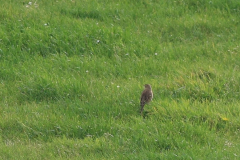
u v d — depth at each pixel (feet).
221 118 118.42
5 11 181.27
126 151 105.91
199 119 119.34
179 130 113.29
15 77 145.28
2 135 116.16
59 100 131.95
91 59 157.07
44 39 165.37
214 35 180.75
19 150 107.76
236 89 134.82
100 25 180.14
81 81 140.56
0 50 158.61
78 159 102.58
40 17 181.16
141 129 112.78
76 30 171.22
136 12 193.77
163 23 185.37
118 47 162.81
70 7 194.90
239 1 200.13
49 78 140.67
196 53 164.66
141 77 146.10
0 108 128.98
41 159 103.96
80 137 115.24
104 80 144.15
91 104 128.36
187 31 182.91
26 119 121.19
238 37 178.91
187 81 137.08
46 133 116.06
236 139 112.27
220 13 194.90
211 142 109.81
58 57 156.76
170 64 154.10
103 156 103.86
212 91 132.26
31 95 135.54
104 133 112.57
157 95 132.26
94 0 203.10
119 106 126.52
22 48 162.40
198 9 198.18
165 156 101.24
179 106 123.75
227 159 100.07
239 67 153.17
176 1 202.59
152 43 169.99
